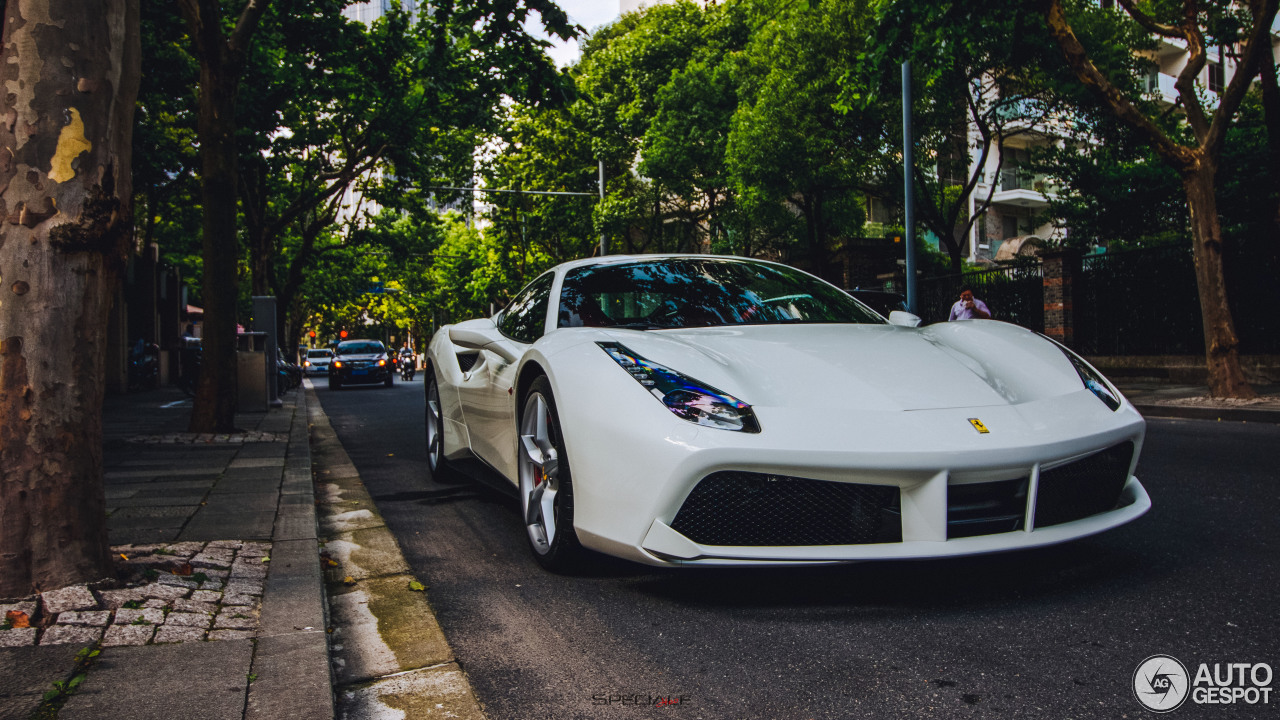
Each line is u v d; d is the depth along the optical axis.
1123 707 1.75
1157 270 13.42
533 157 26.50
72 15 2.36
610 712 1.83
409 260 37.56
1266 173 12.84
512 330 4.01
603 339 2.88
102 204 2.41
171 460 5.81
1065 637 2.15
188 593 2.46
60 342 2.38
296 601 2.45
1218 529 3.27
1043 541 2.40
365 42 12.40
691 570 2.90
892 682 1.92
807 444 2.28
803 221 23.59
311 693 1.79
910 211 14.40
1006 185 30.36
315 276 36.00
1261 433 6.59
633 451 2.43
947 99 15.81
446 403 4.87
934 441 2.31
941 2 9.37
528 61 9.25
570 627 2.40
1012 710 1.76
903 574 2.74
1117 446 2.65
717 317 3.37
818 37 16.22
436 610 2.62
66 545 2.38
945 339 3.18
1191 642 2.09
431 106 17.48
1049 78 14.95
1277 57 27.09
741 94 18.98
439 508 4.33
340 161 22.11
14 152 2.32
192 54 13.00
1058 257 14.73
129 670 1.90
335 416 11.30
